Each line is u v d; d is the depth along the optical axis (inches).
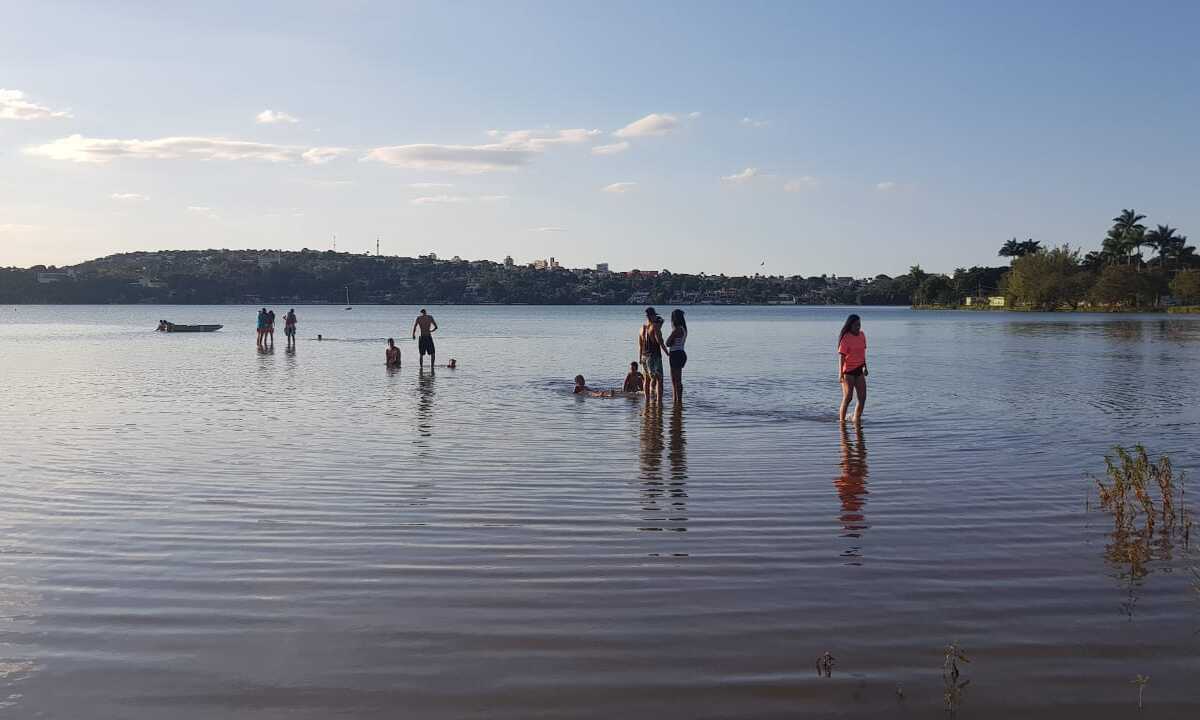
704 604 230.7
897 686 184.7
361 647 204.2
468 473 402.0
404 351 1451.8
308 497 352.5
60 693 182.4
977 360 1219.2
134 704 177.9
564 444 486.3
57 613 225.6
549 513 326.6
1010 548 281.3
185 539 291.3
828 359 1256.2
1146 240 5492.1
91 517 319.9
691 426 559.5
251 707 176.6
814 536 295.4
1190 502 346.0
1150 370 1024.2
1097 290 5128.0
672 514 325.4
